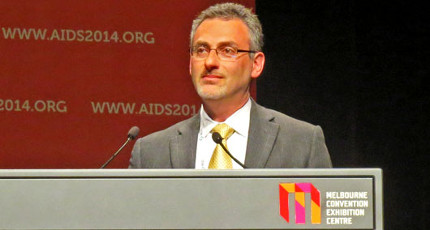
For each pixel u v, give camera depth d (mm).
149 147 4203
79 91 6191
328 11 6668
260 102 6574
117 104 6234
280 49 6609
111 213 2629
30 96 6117
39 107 6125
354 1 6688
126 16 6289
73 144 6152
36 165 6090
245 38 3984
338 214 2629
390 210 6773
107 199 2635
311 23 6648
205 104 4027
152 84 6289
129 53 6273
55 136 6133
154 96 6285
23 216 2621
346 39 6676
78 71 6199
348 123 6664
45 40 6168
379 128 6730
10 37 6113
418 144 6766
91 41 6230
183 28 6359
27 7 6152
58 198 2633
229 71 3896
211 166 3891
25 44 6133
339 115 6656
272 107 6570
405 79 6762
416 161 6770
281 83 6594
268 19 6609
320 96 6637
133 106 6250
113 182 2643
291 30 6633
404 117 6762
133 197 2637
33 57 6137
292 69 6617
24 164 6078
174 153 4062
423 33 6750
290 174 2639
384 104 6734
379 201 2637
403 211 6777
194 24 4082
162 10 6340
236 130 4012
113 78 6242
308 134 4051
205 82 3920
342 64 6672
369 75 6711
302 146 3990
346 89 6672
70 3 6215
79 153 6156
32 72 6133
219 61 3904
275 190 2635
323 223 2621
